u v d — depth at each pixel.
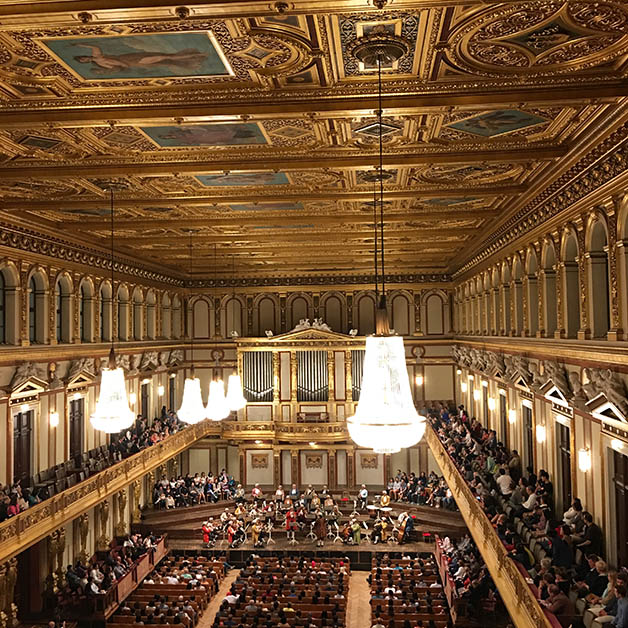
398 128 11.45
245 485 36.19
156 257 28.84
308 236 23.08
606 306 12.41
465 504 19.16
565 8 7.02
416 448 35.94
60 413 22.48
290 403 36.16
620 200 10.93
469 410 30.91
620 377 11.23
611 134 10.46
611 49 8.21
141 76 8.93
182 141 12.03
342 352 35.81
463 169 14.24
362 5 6.72
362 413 6.54
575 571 11.95
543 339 15.95
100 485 21.38
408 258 31.83
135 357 29.36
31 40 7.68
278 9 6.78
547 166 13.67
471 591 18.95
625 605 9.34
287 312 37.38
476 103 9.68
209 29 7.44
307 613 20.86
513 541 13.77
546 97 9.47
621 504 11.90
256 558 27.59
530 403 18.44
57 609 20.78
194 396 15.88
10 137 11.49
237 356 36.69
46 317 21.05
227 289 37.25
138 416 30.02
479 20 7.34
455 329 35.78
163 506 31.80
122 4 6.67
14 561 19.69
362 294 37.06
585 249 12.77
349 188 16.34
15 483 19.38
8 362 18.95
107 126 10.67
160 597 22.62
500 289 21.59
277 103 9.90
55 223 20.25
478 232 23.17
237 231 22.86
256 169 13.37
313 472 36.03
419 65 8.73
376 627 18.88
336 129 11.46
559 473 15.88
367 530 30.70
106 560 23.83
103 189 15.80
